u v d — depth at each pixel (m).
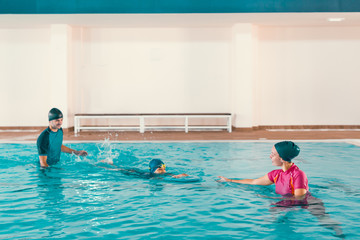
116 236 2.87
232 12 9.84
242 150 7.41
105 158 6.32
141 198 3.90
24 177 4.88
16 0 9.81
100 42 11.88
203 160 6.25
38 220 3.22
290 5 9.80
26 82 11.95
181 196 3.96
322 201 3.73
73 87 11.84
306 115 11.94
